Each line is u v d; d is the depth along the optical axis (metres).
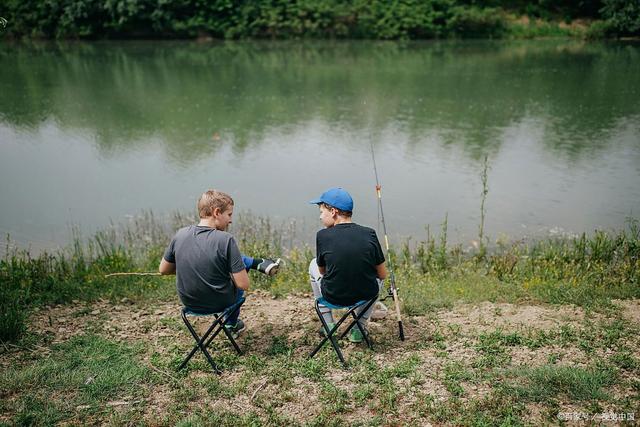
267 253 7.93
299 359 4.61
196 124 17.56
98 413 3.93
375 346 4.84
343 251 4.35
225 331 4.61
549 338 4.91
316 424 3.78
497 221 10.01
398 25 37.78
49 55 32.72
